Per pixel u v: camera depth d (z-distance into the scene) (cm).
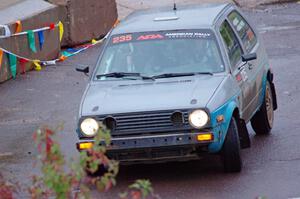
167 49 2906
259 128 3259
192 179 2734
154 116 2586
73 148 3281
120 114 2600
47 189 1769
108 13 6162
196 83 2752
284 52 5094
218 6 3216
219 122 2609
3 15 4991
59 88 4612
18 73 4962
